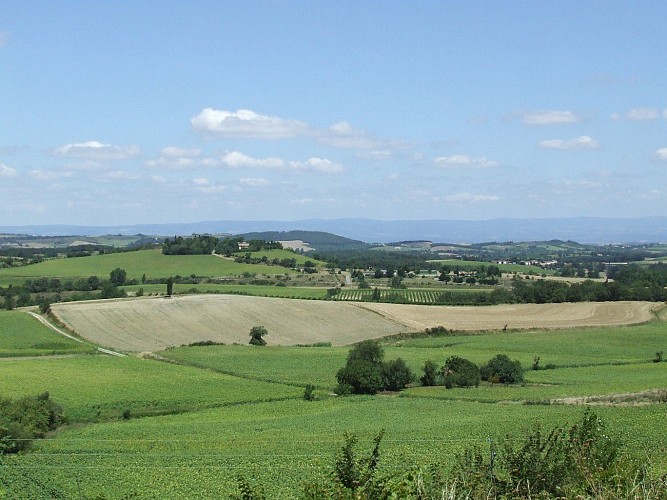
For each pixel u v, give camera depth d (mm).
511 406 64875
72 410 65625
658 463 20422
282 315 124875
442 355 95625
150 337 108438
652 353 98938
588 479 11992
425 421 58219
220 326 117062
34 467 44781
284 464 42688
